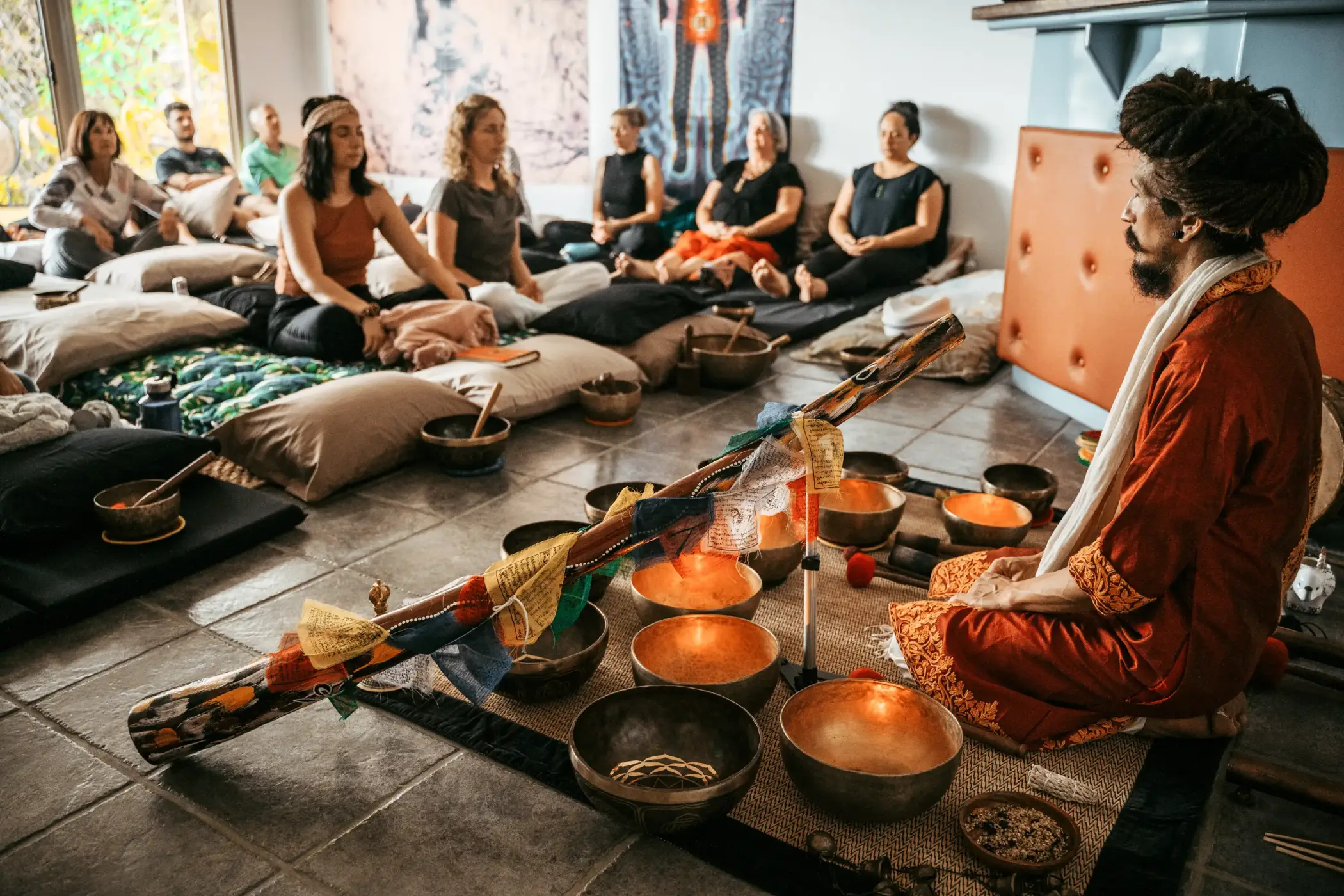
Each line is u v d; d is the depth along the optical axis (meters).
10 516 2.36
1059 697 1.73
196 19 7.55
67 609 2.17
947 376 4.27
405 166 8.05
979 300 4.79
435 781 1.70
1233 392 1.46
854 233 5.93
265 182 7.38
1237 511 1.53
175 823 1.59
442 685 1.97
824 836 1.51
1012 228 3.99
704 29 6.49
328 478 2.89
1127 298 3.28
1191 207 1.49
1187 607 1.59
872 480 2.61
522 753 1.75
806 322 5.00
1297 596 2.32
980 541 2.43
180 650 2.10
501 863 1.51
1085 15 3.21
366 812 1.62
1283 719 1.94
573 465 3.24
